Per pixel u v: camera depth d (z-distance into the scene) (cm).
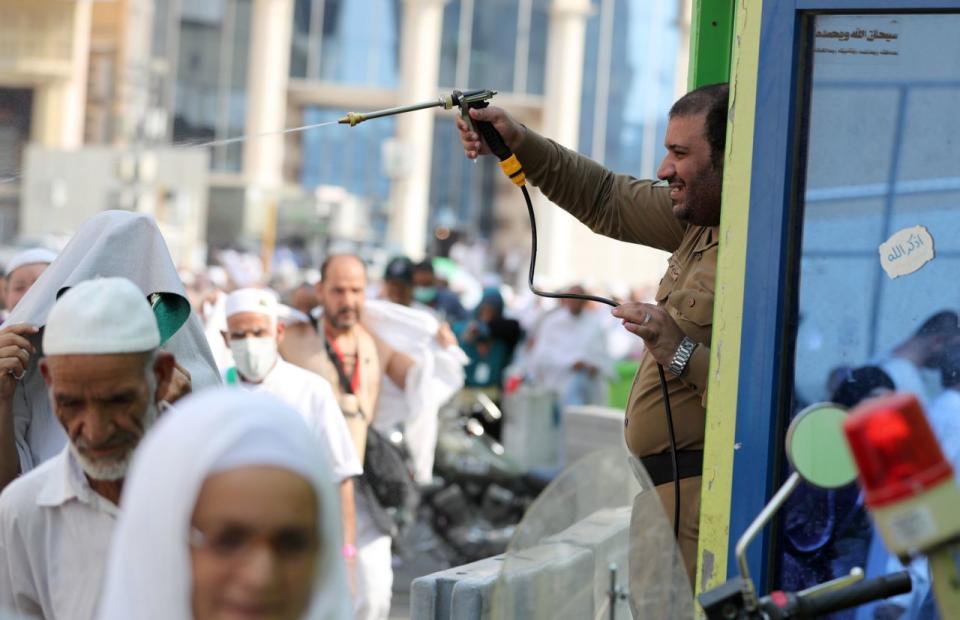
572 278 7862
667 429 525
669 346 507
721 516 488
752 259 488
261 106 7638
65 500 404
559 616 368
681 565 361
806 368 489
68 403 384
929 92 483
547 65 8131
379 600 881
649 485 365
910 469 265
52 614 413
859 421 268
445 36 8162
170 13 7212
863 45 487
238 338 762
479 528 1392
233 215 5622
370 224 7944
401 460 925
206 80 7494
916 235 484
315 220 5703
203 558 260
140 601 261
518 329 1708
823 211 489
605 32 8056
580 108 8088
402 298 1362
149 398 389
